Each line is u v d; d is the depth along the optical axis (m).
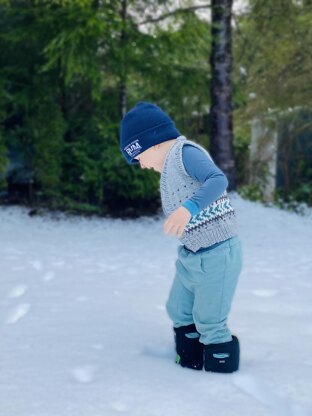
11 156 9.96
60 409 2.15
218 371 2.57
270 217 8.77
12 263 5.74
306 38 10.62
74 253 6.54
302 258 6.22
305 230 8.17
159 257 6.36
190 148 2.49
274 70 11.18
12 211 9.30
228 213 2.55
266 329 3.34
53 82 9.81
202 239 2.50
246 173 11.96
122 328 3.33
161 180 2.55
